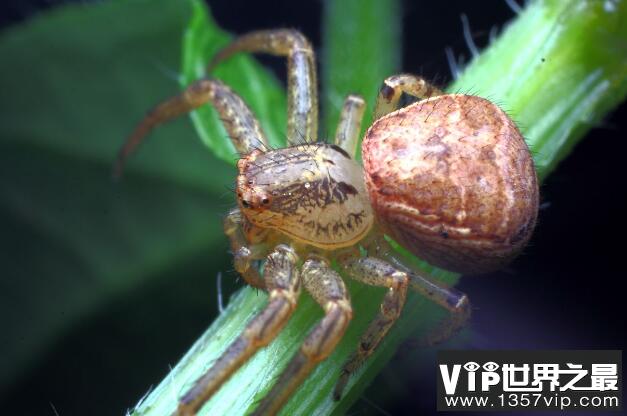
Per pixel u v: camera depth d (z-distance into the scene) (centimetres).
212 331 5
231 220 5
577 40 5
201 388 5
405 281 5
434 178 5
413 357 5
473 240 5
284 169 5
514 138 5
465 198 5
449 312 5
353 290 5
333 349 5
